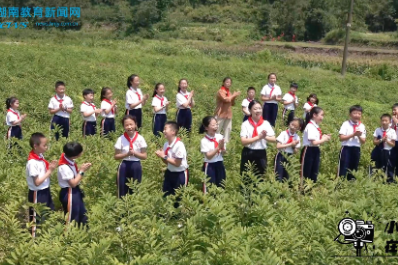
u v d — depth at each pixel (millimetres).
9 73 17734
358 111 8078
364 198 6469
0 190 6840
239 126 12312
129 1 54062
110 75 19812
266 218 6113
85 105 9961
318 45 40531
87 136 9297
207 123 6785
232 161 8859
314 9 46781
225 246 5184
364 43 41031
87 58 23547
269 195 6902
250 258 5188
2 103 13469
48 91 15977
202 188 7141
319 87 21781
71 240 5238
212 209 5707
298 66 28953
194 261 5258
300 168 8031
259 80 22500
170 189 6715
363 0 48375
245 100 11125
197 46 35969
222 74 23016
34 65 19578
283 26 47375
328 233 5594
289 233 5375
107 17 50312
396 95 20953
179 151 6516
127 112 10641
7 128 10656
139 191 6445
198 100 16172
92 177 7453
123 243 5320
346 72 28641
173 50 30344
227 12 53375
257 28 48156
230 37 45969
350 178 8211
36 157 5852
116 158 6754
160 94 10617
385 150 8656
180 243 5480
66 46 29375
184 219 6074
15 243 5461
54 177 7168
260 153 7312
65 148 5871
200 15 53000
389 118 8562
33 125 11398
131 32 44688
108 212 6055
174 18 50969
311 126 7875
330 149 9805
